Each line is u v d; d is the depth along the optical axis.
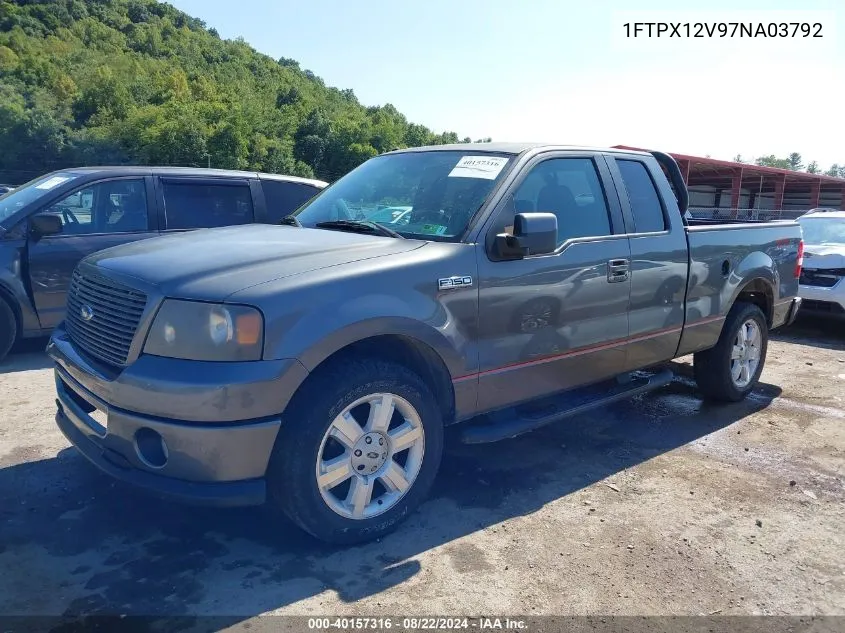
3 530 3.32
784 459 4.58
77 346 3.49
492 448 4.64
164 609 2.76
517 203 3.85
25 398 5.25
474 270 3.52
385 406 3.24
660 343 4.71
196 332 2.85
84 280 3.52
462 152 4.25
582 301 4.06
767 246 5.64
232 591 2.89
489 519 3.62
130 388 2.90
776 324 6.00
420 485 3.46
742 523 3.67
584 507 3.80
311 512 3.05
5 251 6.17
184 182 7.35
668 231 4.69
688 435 5.00
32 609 2.73
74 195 6.66
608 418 5.34
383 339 3.34
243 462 2.87
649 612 2.86
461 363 3.49
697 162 34.84
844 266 8.59
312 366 2.95
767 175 40.06
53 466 4.04
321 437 3.03
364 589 2.95
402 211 3.99
